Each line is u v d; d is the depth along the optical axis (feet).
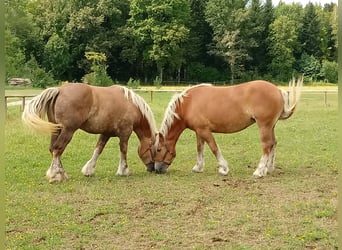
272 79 184.03
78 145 37.35
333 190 22.94
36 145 36.37
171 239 16.28
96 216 19.04
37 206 20.26
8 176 25.90
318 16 190.39
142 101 27.25
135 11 179.52
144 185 24.38
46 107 24.50
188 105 27.20
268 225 17.60
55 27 170.09
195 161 32.07
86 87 25.02
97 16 171.73
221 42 182.39
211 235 16.63
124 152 26.94
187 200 21.31
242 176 26.68
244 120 26.40
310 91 109.81
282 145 37.83
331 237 16.15
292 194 22.26
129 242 16.07
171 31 175.01
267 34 187.93
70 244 15.87
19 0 105.70
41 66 169.17
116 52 180.24
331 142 38.81
